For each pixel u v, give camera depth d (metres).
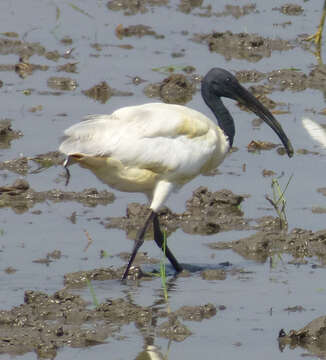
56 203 15.48
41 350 10.36
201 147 13.20
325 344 10.80
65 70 22.95
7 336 10.59
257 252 13.77
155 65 23.62
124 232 14.40
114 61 23.88
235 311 11.63
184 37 26.20
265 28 27.14
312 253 13.75
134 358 10.27
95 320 11.16
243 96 14.50
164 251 12.88
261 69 23.62
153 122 12.83
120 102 20.69
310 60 24.58
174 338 10.82
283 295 12.17
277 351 10.58
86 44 25.19
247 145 18.58
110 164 12.73
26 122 19.20
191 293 12.22
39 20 27.06
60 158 17.38
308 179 16.81
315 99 21.48
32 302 11.52
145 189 13.30
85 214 15.05
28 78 22.25
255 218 15.09
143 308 11.38
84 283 12.43
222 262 13.45
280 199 15.22
